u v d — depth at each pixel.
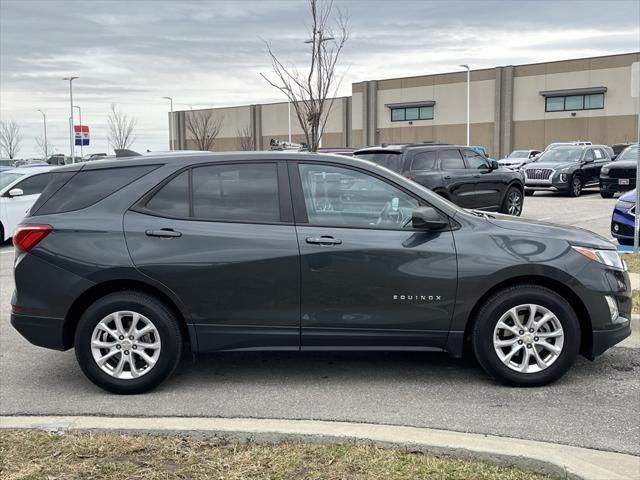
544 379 4.74
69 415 4.40
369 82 54.75
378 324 4.72
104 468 3.44
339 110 57.44
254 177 4.88
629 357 5.46
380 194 4.83
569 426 4.06
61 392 4.90
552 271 4.65
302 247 4.68
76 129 48.16
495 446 3.48
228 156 4.94
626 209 10.23
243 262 4.68
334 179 4.86
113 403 4.62
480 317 4.73
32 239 4.77
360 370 5.25
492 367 4.75
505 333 4.76
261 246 4.69
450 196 13.53
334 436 3.67
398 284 4.68
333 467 3.38
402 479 3.23
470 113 50.03
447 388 4.80
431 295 4.68
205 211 4.82
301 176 4.87
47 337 4.78
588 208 18.03
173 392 4.82
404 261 4.67
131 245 4.71
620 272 4.82
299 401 4.58
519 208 15.66
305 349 4.78
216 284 4.70
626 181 20.16
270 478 3.28
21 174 13.99
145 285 4.79
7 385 5.08
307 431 3.73
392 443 3.58
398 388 4.81
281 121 60.09
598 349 4.75
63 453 3.63
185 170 4.91
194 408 4.48
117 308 4.71
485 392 4.70
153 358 4.76
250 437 3.74
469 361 5.44
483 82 49.12
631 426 4.06
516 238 4.74
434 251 4.68
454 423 4.13
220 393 4.78
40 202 4.94
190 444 3.71
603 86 43.91
